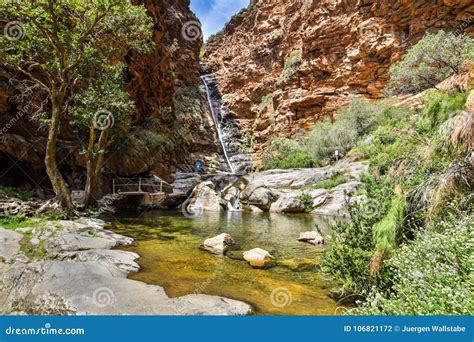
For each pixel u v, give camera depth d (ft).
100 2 28.84
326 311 11.96
